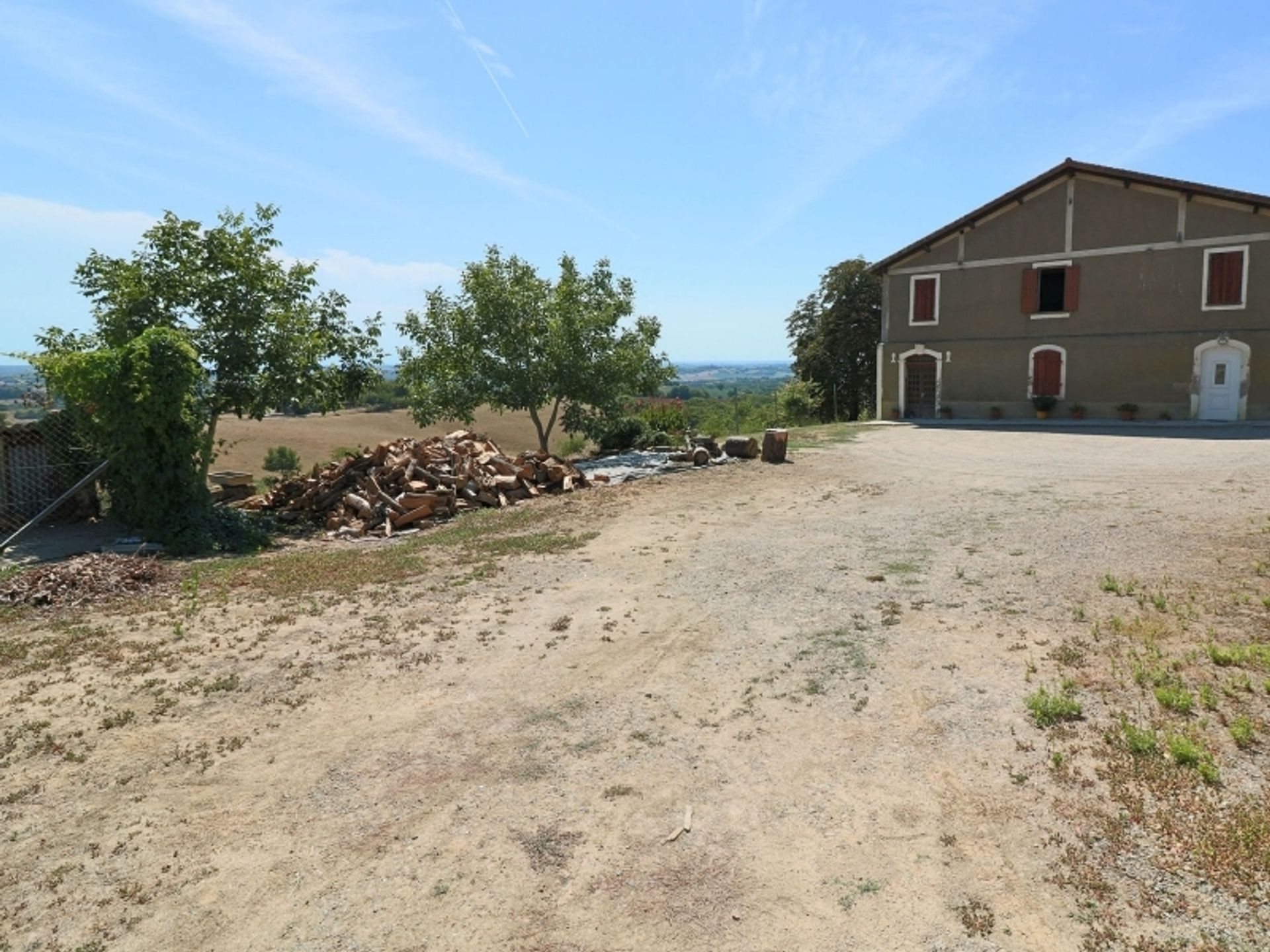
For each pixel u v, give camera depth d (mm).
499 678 5805
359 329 16562
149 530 11312
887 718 4898
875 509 11102
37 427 12039
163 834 4043
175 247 14023
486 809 4168
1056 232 24719
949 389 27047
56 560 10078
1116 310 23875
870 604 6922
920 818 3908
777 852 3729
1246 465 13273
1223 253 22094
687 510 11781
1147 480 12266
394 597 7840
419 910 3453
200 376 11812
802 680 5508
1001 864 3553
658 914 3359
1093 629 5938
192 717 5281
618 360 21047
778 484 13664
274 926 3393
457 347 21234
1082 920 3195
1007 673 5367
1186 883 3346
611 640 6457
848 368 39531
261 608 7602
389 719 5211
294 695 5594
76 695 5645
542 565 8961
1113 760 4246
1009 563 7871
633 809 4113
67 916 3490
